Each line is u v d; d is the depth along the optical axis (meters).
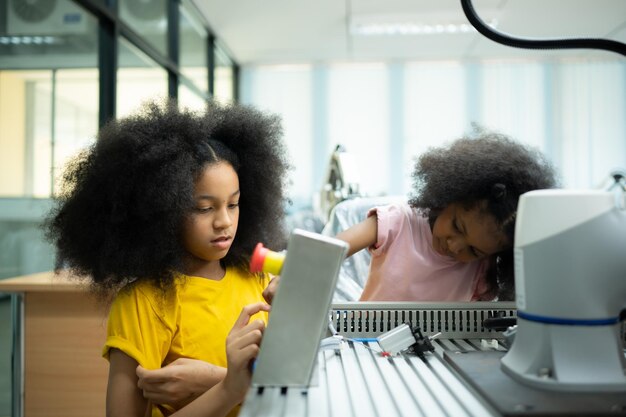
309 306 0.47
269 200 0.83
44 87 1.86
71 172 0.71
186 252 0.72
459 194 0.80
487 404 0.43
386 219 1.00
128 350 0.62
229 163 0.71
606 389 0.45
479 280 0.96
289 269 0.47
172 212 0.66
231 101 0.86
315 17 3.39
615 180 1.18
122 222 0.68
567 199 0.46
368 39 3.78
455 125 4.23
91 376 1.31
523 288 0.49
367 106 4.30
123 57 2.43
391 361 0.58
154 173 0.65
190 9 3.27
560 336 0.46
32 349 1.32
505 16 3.26
